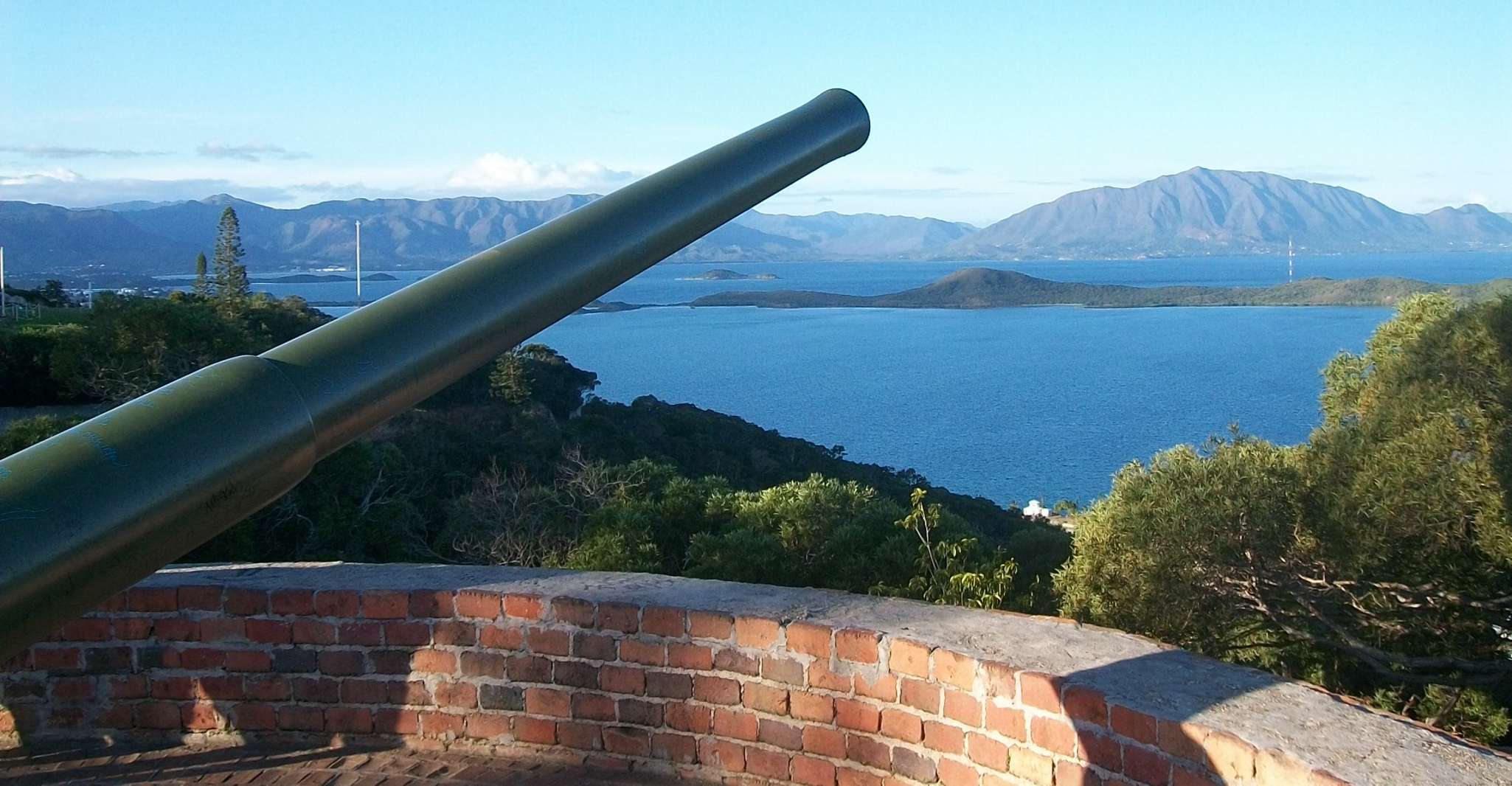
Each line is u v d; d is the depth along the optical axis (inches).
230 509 54.1
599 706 112.1
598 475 586.6
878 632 100.7
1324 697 86.7
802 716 104.0
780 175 102.9
